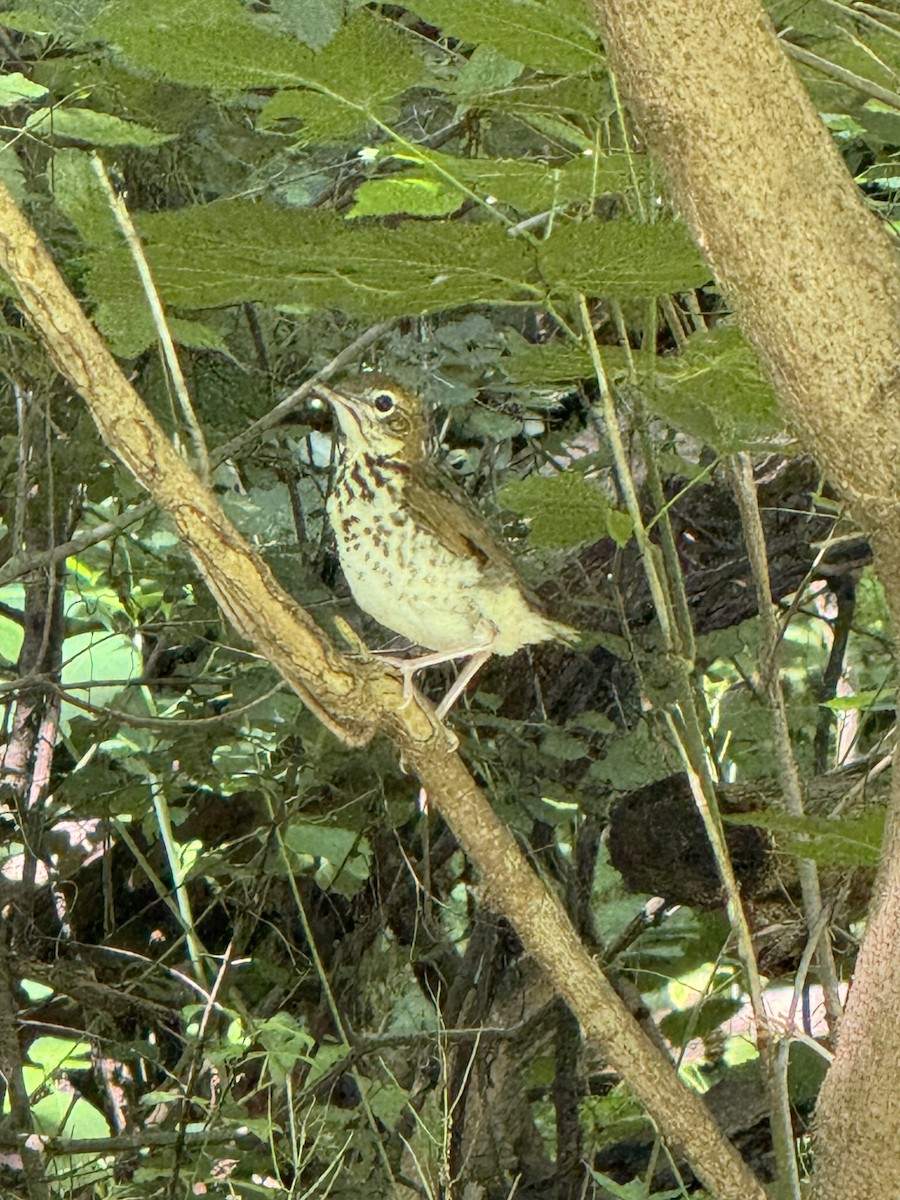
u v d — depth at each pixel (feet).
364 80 7.66
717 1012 17.75
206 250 7.57
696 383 9.43
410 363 16.02
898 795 7.89
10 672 18.30
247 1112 15.42
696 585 15.93
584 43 8.10
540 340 17.07
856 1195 7.68
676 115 6.61
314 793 17.21
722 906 13.10
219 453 14.48
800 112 6.65
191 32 7.41
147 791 16.38
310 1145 14.70
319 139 8.76
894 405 7.01
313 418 17.89
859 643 20.42
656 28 6.46
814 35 12.73
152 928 18.76
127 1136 14.87
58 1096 16.37
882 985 7.68
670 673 12.10
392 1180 13.82
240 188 16.33
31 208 14.89
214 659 18.10
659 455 12.61
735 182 6.68
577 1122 16.51
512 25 8.03
